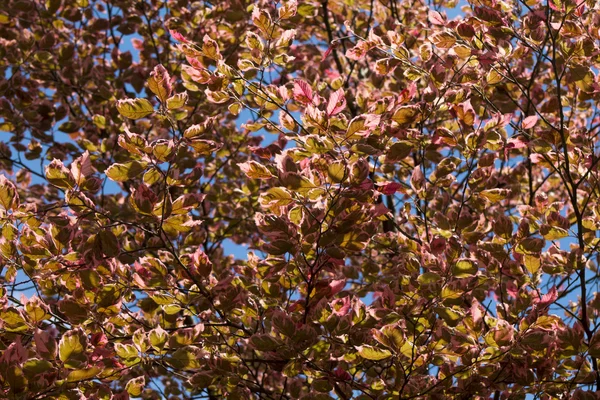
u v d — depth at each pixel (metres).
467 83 3.38
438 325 3.03
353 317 2.88
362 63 5.88
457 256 2.89
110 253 2.87
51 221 2.92
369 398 3.03
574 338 2.90
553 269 3.24
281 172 2.64
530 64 4.37
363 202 2.71
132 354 2.98
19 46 5.32
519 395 3.23
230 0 4.50
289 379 3.42
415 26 5.18
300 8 4.36
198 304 3.45
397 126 3.20
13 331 2.97
